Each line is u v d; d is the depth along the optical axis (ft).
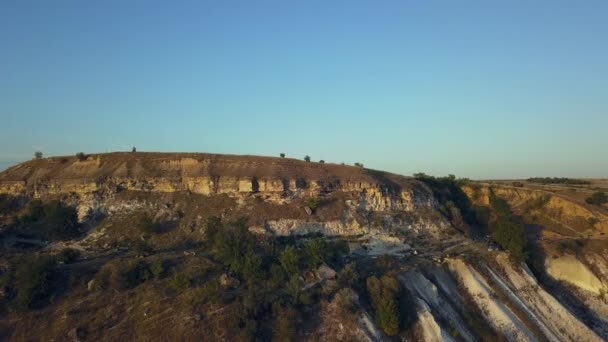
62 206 329.31
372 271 241.96
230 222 286.05
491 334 225.97
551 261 293.23
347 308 204.95
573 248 301.02
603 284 277.03
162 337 188.55
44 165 392.88
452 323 222.28
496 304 242.37
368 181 346.74
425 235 324.39
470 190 422.41
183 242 291.99
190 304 203.41
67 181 358.23
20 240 307.37
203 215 317.22
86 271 233.76
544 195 388.78
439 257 270.87
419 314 214.28
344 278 224.53
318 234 304.09
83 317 200.75
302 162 375.66
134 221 319.88
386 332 203.21
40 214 339.36
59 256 260.42
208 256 257.96
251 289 213.46
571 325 245.45
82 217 333.01
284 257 229.86
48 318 201.46
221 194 335.47
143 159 377.50
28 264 220.64
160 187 349.20
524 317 240.32
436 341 205.16
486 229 367.66
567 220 358.84
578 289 280.51
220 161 365.20
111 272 226.38
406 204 349.61
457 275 258.37
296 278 217.56
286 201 325.21
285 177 337.72
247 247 245.65
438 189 415.85
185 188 346.33
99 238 306.96
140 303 208.33
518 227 294.66
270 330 195.31
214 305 202.90
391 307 204.64
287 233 301.02
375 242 300.61
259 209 316.19
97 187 351.05
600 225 343.46
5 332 194.49
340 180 347.36
